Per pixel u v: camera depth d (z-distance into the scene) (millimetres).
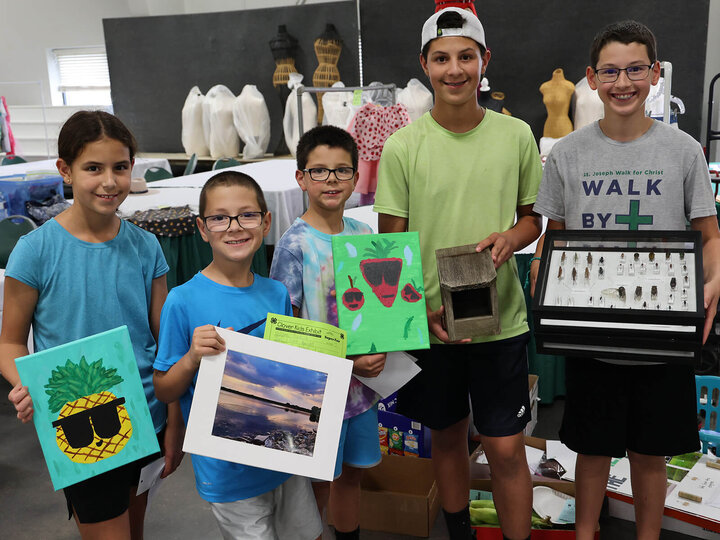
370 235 1726
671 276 1633
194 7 9258
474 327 1733
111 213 1550
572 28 6926
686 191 1736
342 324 1681
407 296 1704
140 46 9078
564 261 1728
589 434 1872
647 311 1560
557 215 1865
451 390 1942
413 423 2449
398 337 1682
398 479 2418
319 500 1937
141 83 9234
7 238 3385
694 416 1842
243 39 8516
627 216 1759
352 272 1702
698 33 6445
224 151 8500
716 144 7410
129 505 1679
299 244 1789
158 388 1514
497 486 1939
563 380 3252
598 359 1834
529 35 7078
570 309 1612
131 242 1642
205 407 1432
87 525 1559
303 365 1478
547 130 6949
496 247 1750
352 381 1808
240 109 8172
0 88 10609
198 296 1562
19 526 2480
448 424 1966
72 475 1419
